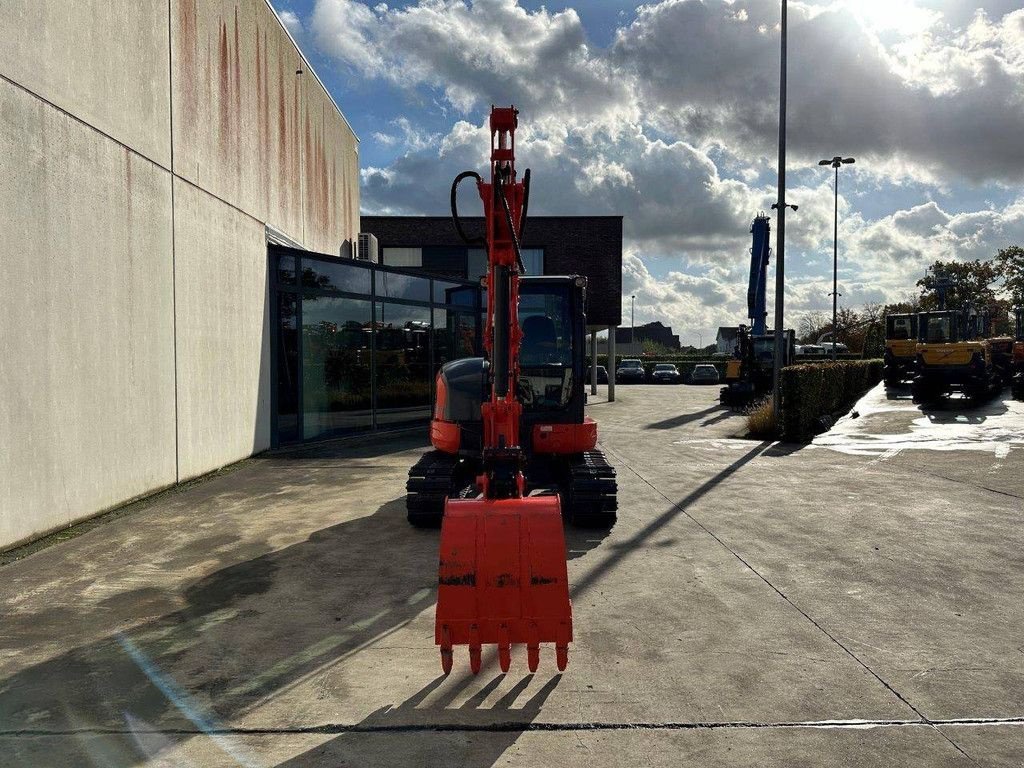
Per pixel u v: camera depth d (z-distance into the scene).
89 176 7.91
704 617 5.04
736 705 3.77
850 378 23.80
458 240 29.38
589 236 28.77
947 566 6.21
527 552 3.98
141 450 9.02
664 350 98.56
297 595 5.49
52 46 7.28
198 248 10.73
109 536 7.23
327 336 14.95
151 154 9.31
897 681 4.04
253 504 8.77
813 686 3.99
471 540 4.01
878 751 3.33
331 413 15.05
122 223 8.59
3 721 3.62
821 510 8.41
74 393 7.61
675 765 3.22
